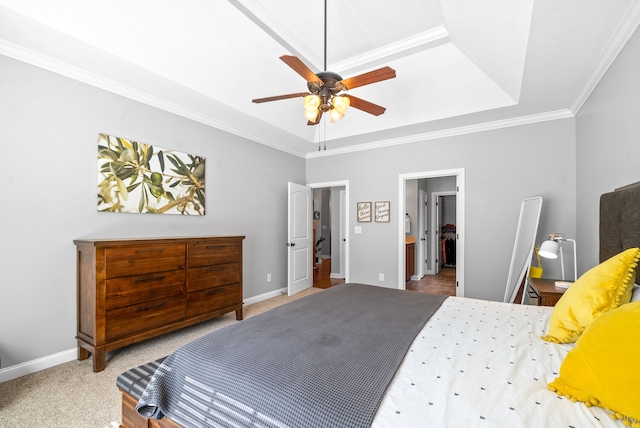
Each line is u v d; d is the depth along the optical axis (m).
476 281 3.93
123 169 2.90
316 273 7.01
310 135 4.60
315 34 2.77
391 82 3.46
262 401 1.00
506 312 1.86
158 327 2.73
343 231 6.50
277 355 1.23
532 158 3.61
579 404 0.90
